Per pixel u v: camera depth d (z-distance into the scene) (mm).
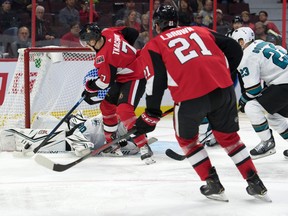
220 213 6918
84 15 16797
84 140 10883
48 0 16719
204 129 11703
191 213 6949
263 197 7359
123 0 17734
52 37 16531
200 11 17484
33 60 12867
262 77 9844
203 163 7227
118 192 8016
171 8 7367
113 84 10547
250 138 13109
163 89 6945
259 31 17969
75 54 14023
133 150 11164
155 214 6938
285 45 17766
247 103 10016
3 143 11453
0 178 8969
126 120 10156
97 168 9742
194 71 6852
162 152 11328
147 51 6992
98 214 6953
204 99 6879
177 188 8203
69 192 8039
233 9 19359
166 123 15859
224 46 7258
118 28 10672
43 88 13586
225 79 7023
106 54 9836
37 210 7148
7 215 6934
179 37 7043
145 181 8695
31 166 9906
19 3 16531
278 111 10188
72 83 13984
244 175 7340
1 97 15562
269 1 21359
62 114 13898
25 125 11898
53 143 11227
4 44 16328
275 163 10078
